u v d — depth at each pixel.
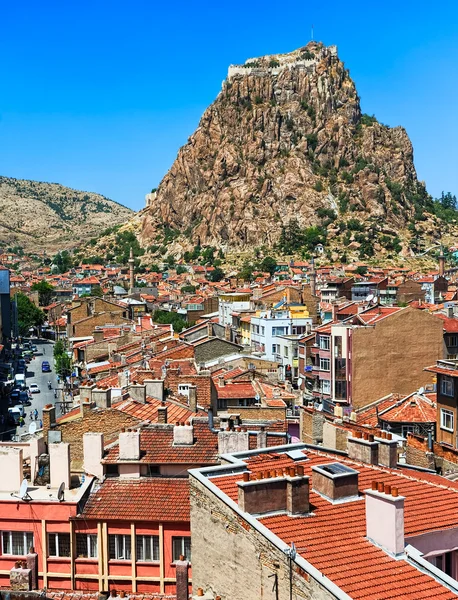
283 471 25.55
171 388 66.00
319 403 94.12
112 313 174.12
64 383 142.88
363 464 30.16
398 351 94.94
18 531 36.19
